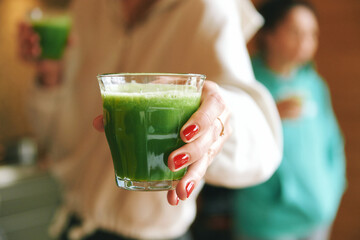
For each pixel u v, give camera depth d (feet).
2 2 6.12
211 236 5.16
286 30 3.82
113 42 2.31
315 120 3.92
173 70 1.98
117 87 1.18
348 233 5.95
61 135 2.51
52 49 2.60
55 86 2.65
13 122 6.35
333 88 6.01
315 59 6.14
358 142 5.81
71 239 2.35
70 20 2.57
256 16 2.04
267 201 3.87
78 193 2.37
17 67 6.36
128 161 1.19
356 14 5.72
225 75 1.74
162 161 1.18
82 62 2.49
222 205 5.15
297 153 3.78
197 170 1.18
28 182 5.24
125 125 1.17
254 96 1.73
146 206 2.11
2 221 5.02
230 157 1.61
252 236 3.99
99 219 2.23
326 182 4.00
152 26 2.10
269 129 1.72
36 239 5.34
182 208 2.14
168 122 1.16
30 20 2.59
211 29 1.85
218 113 1.19
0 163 5.38
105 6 2.36
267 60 4.07
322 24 6.05
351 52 5.81
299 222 3.91
